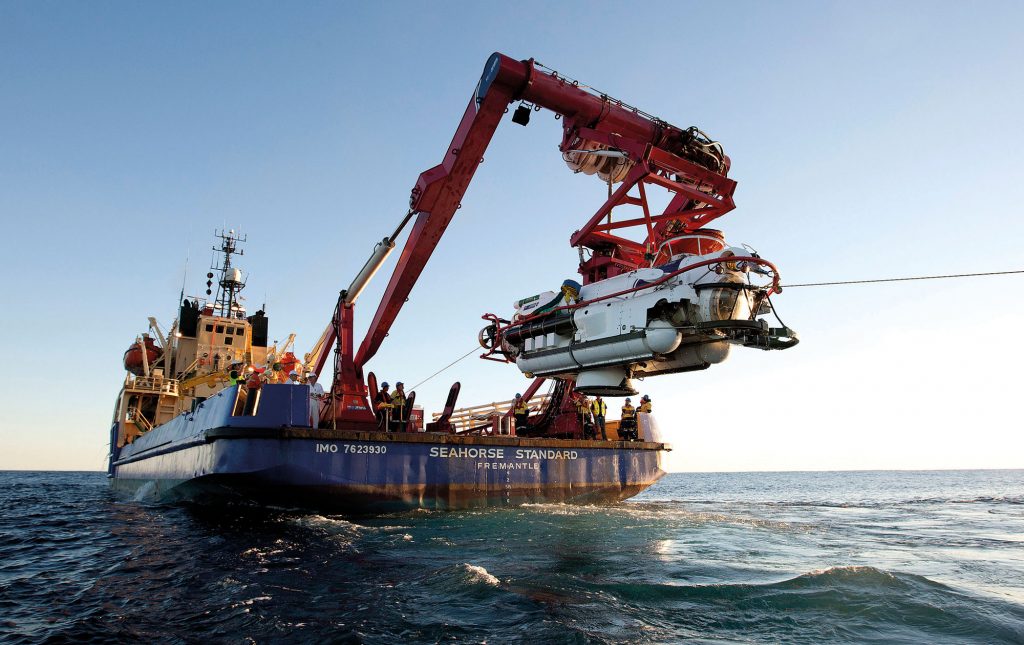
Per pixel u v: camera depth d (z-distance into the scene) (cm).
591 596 688
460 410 2148
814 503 2586
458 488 1537
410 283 1742
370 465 1437
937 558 962
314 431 1388
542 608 639
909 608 622
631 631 560
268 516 1460
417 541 1109
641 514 1561
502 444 1628
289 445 1367
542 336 1669
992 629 560
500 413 2016
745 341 1408
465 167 1600
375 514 1443
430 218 1647
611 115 1578
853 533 1302
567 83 1562
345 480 1399
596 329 1534
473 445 1582
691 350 1538
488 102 1513
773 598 664
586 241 1730
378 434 1459
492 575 798
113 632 600
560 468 1722
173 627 612
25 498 2923
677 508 1872
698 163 1647
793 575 794
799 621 588
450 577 779
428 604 666
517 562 899
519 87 1501
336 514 1441
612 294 1517
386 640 546
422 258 1697
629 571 827
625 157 1573
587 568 850
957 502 2714
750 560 918
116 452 3234
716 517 1537
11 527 1509
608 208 1636
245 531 1262
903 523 1577
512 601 668
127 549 1112
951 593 683
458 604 663
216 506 1599
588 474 1780
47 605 721
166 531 1334
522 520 1398
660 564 880
